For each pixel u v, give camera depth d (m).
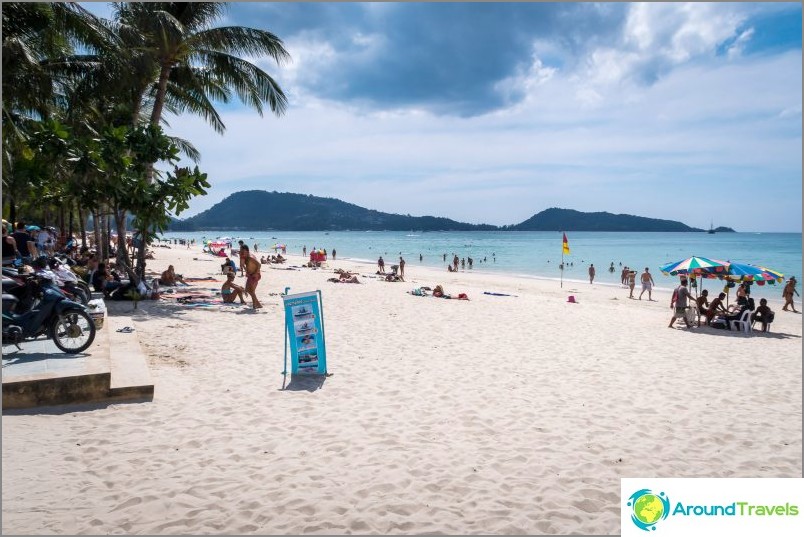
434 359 9.66
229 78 20.50
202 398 6.90
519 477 4.89
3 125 15.48
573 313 17.23
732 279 14.84
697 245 135.25
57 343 7.23
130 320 10.55
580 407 7.04
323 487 4.58
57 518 3.92
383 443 5.64
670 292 29.47
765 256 78.44
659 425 6.43
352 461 5.15
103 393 6.41
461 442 5.73
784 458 5.52
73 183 15.44
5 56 13.66
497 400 7.27
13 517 3.89
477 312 16.41
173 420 6.05
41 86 15.53
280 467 4.96
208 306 14.70
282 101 20.94
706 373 9.18
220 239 66.12
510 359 9.84
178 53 19.02
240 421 6.16
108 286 14.91
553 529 4.04
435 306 17.52
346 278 26.78
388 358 9.62
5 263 10.09
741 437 6.09
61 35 16.47
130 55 17.38
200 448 5.34
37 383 6.04
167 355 9.01
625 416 6.72
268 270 34.59
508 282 34.53
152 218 15.81
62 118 19.97
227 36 18.81
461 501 4.41
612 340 12.20
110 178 14.62
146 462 4.95
